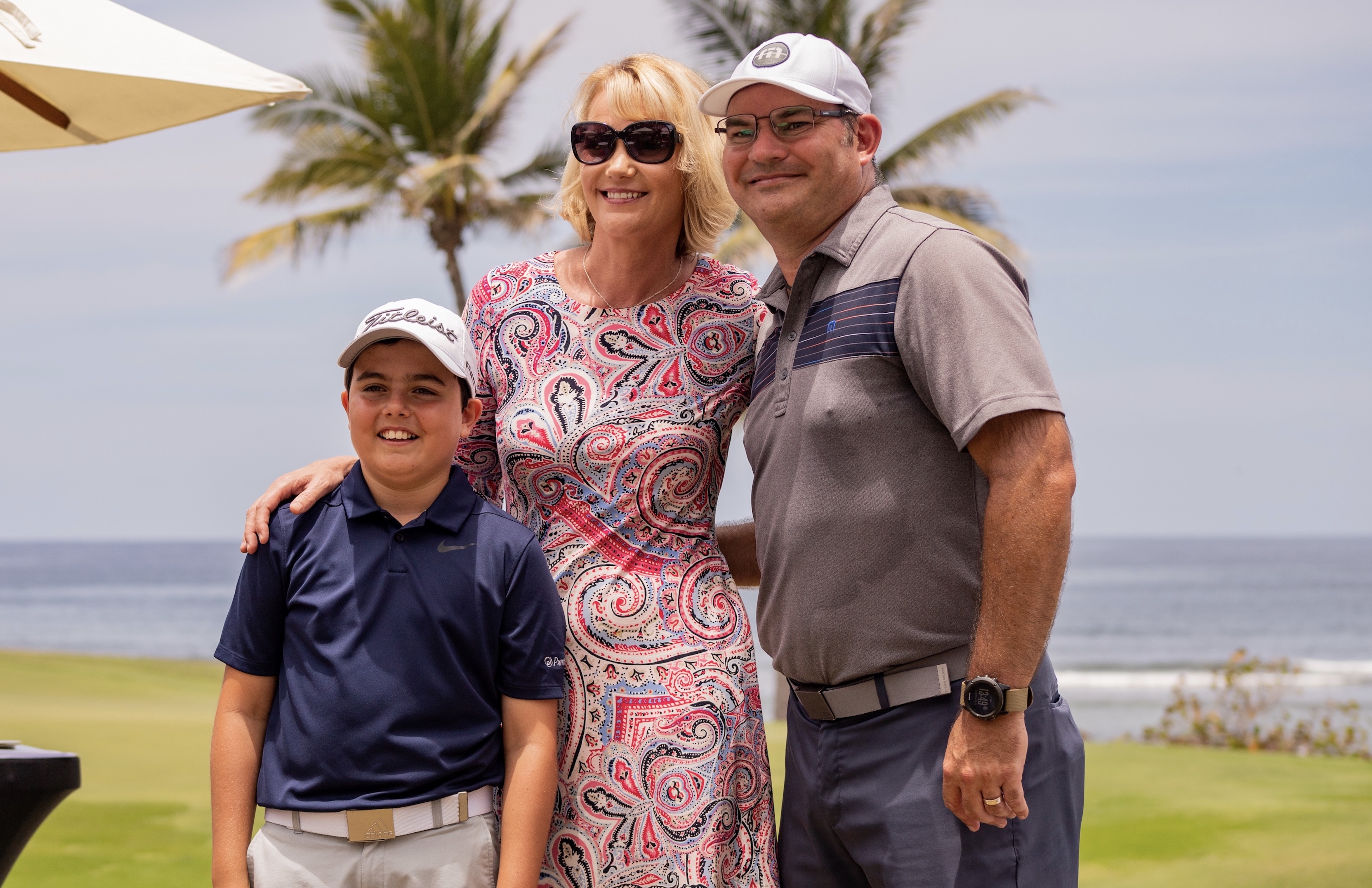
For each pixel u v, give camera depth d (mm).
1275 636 64875
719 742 2713
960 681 2559
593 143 2873
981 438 2453
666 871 2643
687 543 2830
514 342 2939
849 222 2709
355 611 2473
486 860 2453
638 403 2834
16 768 2590
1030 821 2529
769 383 2791
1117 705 36875
